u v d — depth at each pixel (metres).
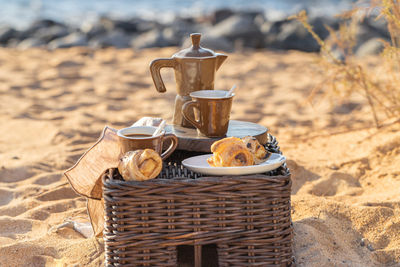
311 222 1.96
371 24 6.31
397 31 2.53
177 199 1.71
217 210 1.71
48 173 2.43
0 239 1.97
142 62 5.67
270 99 3.99
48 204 2.18
